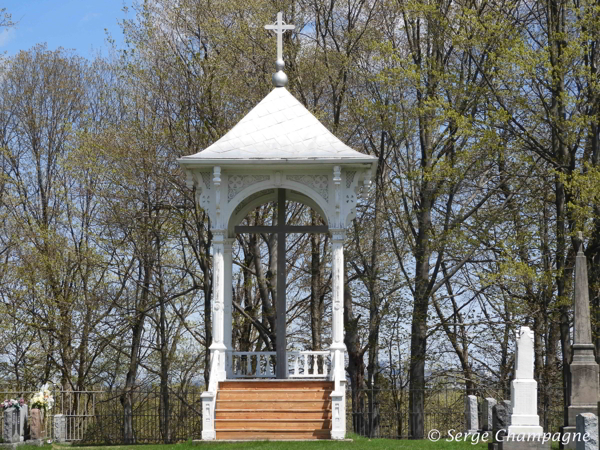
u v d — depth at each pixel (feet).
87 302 100.22
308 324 116.37
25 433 67.21
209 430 57.26
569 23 86.43
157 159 97.04
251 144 62.39
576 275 60.64
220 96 95.66
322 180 61.93
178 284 109.91
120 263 104.17
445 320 101.65
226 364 66.64
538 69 84.23
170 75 97.14
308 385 59.93
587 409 58.03
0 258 111.14
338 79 100.73
